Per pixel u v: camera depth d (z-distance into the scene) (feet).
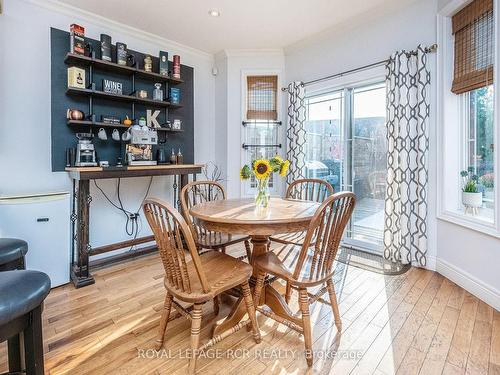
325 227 4.87
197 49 12.75
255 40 11.84
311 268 4.95
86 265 8.10
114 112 10.05
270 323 6.03
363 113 10.71
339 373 4.59
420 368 4.66
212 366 4.78
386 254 9.45
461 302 6.78
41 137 8.70
